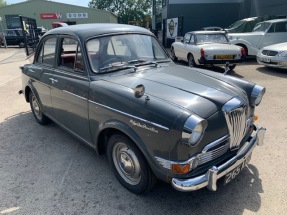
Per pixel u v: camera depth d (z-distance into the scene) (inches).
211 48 340.2
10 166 139.4
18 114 217.3
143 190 109.1
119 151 114.9
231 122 99.8
